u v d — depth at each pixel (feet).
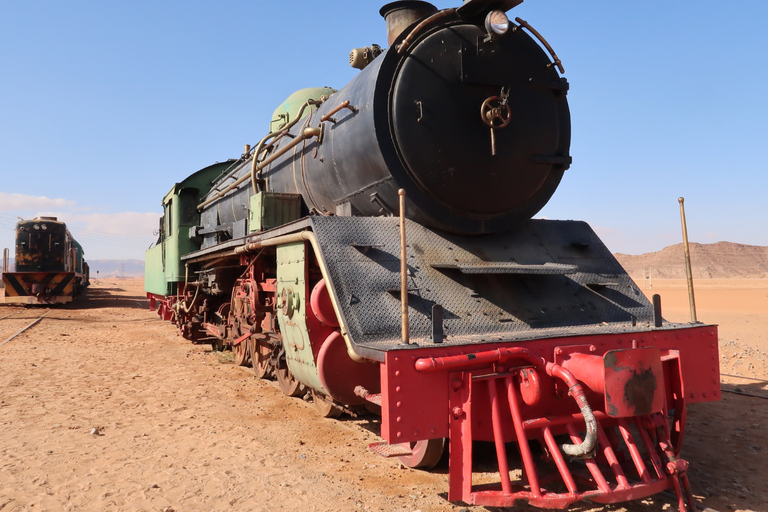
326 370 15.65
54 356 35.81
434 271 15.12
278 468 15.17
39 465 15.49
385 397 11.50
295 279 17.08
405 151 15.83
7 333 48.19
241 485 13.94
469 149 16.49
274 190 25.71
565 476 11.59
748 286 201.05
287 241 17.43
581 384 12.56
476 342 12.29
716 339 15.14
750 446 17.51
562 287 16.42
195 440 17.76
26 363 32.86
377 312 13.42
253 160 26.30
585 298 16.37
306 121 23.24
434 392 11.83
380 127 15.80
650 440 12.61
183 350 38.45
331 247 14.51
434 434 11.76
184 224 40.45
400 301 13.87
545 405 12.91
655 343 14.14
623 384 11.66
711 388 14.84
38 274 80.33
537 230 18.37
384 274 14.38
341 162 18.30
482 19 17.56
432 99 16.25
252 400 23.36
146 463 15.62
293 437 18.04
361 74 18.60
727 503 13.14
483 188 16.66
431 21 16.69
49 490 13.69
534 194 17.87
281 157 24.95
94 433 18.45
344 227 15.21
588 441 11.36
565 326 15.10
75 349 39.06
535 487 11.41
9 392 24.95
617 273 17.72
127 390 25.54
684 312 71.41
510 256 16.71
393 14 19.92
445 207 16.35
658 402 12.02
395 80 16.12
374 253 14.83
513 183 17.13
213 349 38.22
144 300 109.60
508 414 12.57
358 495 13.29
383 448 14.69
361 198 17.99
